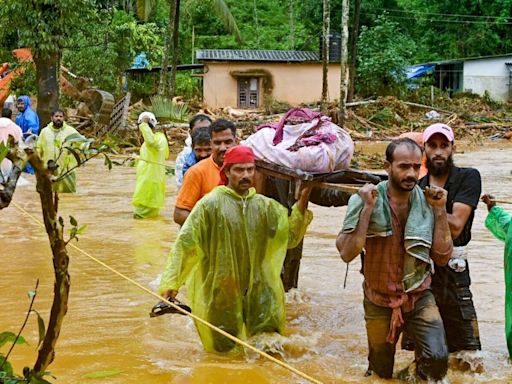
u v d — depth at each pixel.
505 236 5.77
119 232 10.54
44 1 22.53
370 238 5.17
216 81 40.53
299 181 6.10
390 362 5.27
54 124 14.17
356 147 28.25
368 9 51.09
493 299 7.32
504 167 20.42
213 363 5.59
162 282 5.67
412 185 5.02
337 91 41.03
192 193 6.60
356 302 7.28
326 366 5.58
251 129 29.83
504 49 55.19
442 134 5.38
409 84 47.97
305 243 9.98
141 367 5.49
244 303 5.83
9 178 2.73
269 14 59.53
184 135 25.69
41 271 8.25
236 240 5.72
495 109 43.97
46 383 2.76
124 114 24.44
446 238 5.06
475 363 5.47
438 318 5.11
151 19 44.09
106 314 6.75
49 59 23.22
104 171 19.02
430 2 55.94
